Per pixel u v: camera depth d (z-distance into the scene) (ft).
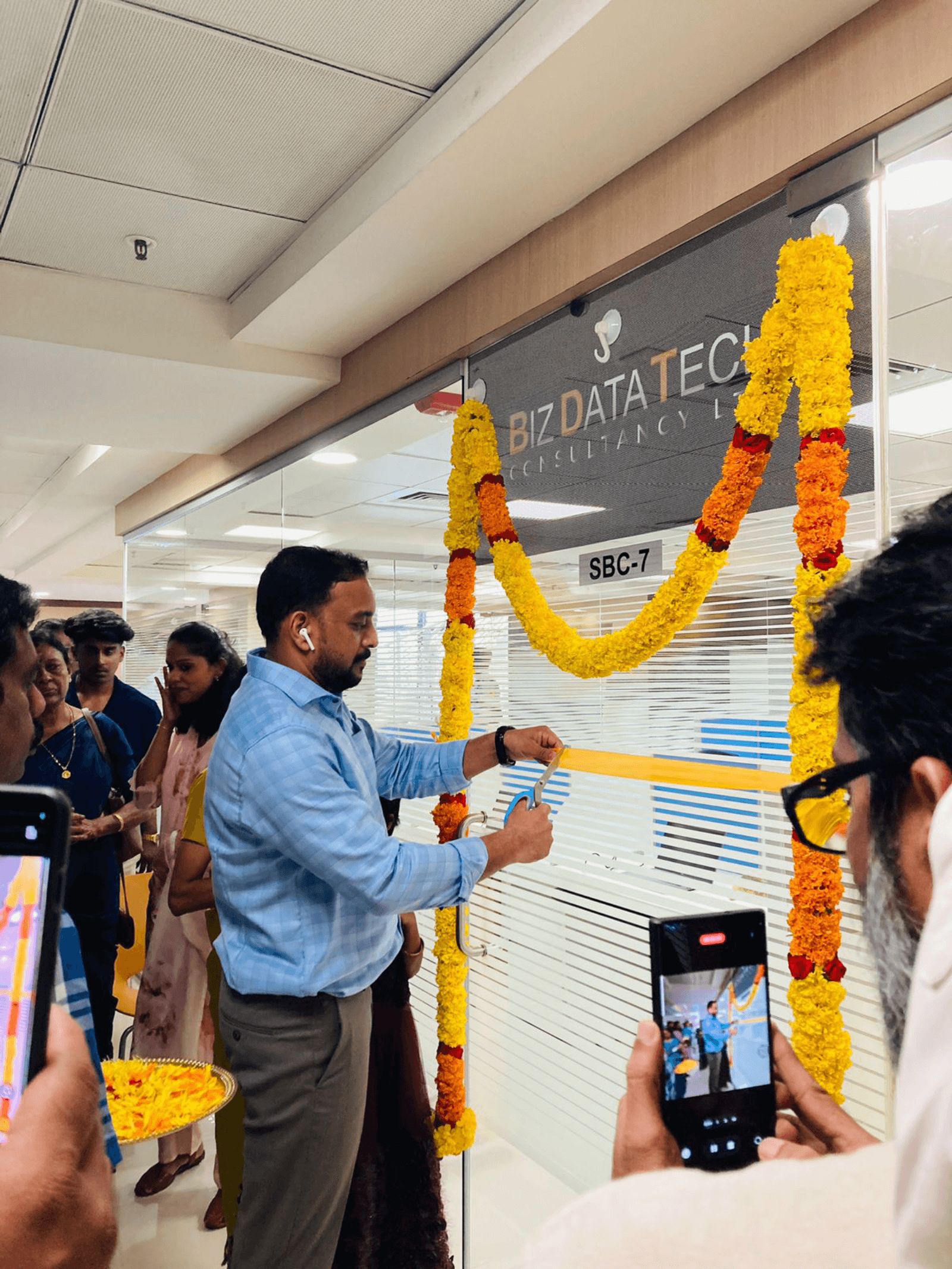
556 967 7.80
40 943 1.74
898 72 5.06
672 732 6.83
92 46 6.30
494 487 8.43
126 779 10.43
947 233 4.97
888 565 1.44
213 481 15.78
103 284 10.18
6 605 3.02
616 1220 1.25
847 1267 1.10
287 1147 5.74
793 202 5.81
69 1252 1.57
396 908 5.57
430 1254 6.85
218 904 6.17
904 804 1.34
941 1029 0.95
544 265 7.89
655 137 6.57
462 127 6.46
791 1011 5.68
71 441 14.70
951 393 4.96
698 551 5.92
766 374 5.62
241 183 8.09
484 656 8.70
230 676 9.46
